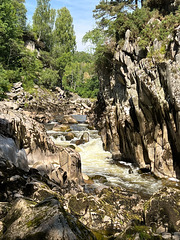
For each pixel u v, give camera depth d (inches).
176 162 427.5
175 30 409.4
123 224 236.2
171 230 202.7
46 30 2829.7
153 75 433.4
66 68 2751.0
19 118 369.4
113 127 639.8
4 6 1748.3
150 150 477.1
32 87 1883.6
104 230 231.1
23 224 124.3
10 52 1811.0
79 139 760.3
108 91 783.1
